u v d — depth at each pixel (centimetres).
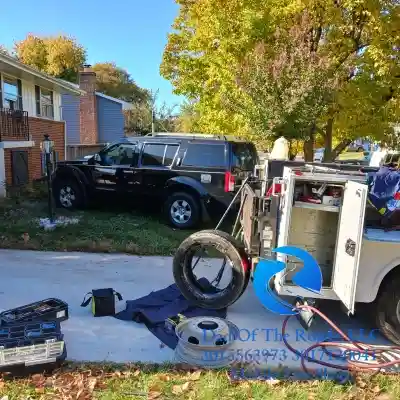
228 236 469
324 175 392
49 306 430
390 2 956
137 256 688
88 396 317
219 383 335
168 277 592
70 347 390
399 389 339
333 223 420
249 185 539
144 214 958
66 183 991
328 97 940
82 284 554
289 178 388
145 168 890
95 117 2938
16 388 322
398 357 390
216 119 1252
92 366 358
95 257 674
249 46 1054
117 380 340
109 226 825
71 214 934
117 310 475
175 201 843
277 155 658
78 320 447
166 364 364
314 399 324
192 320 391
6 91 1318
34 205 1038
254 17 1010
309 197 401
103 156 961
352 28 1035
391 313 406
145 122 3625
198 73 1338
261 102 955
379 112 1023
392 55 970
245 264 459
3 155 1199
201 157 843
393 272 403
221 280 582
